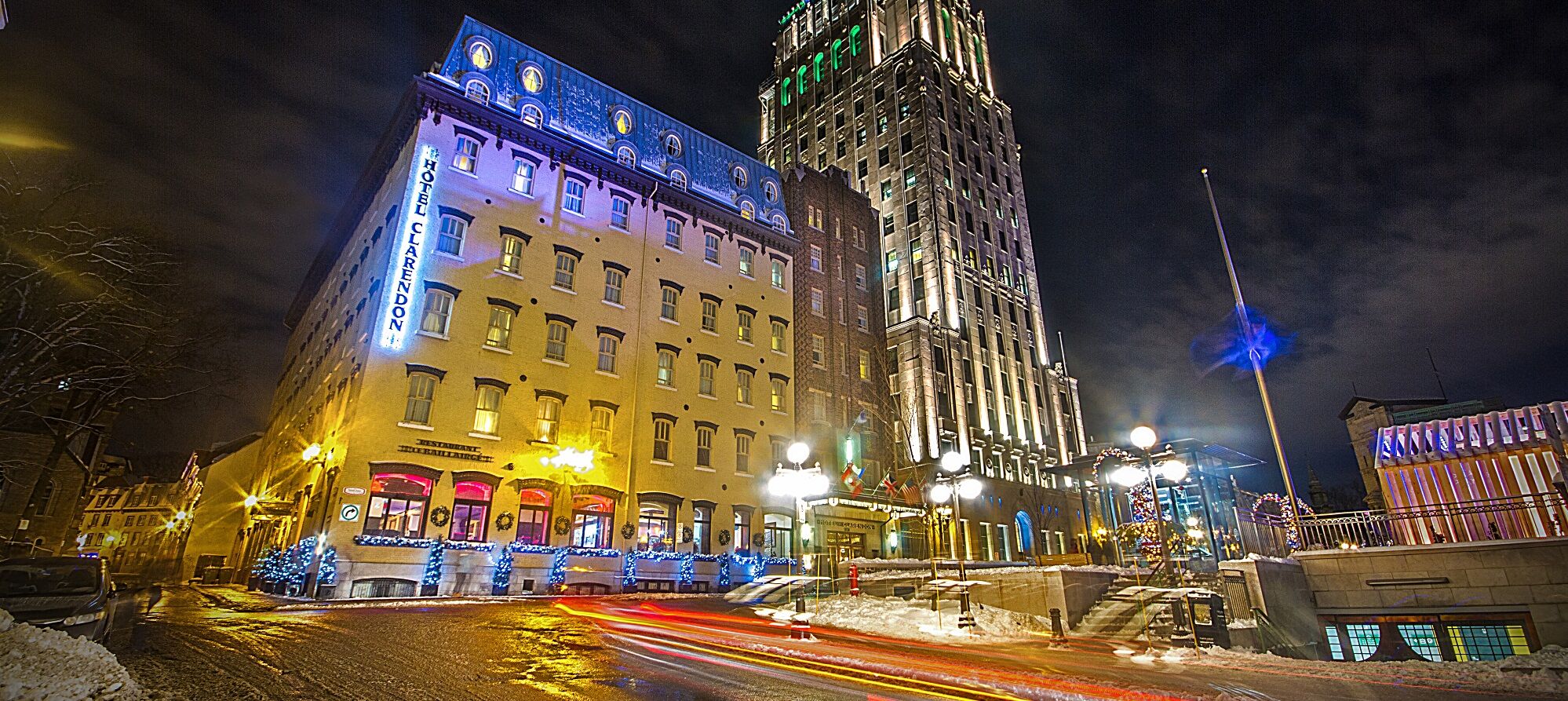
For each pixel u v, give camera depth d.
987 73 68.81
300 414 38.75
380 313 27.08
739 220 41.25
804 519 36.72
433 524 25.94
